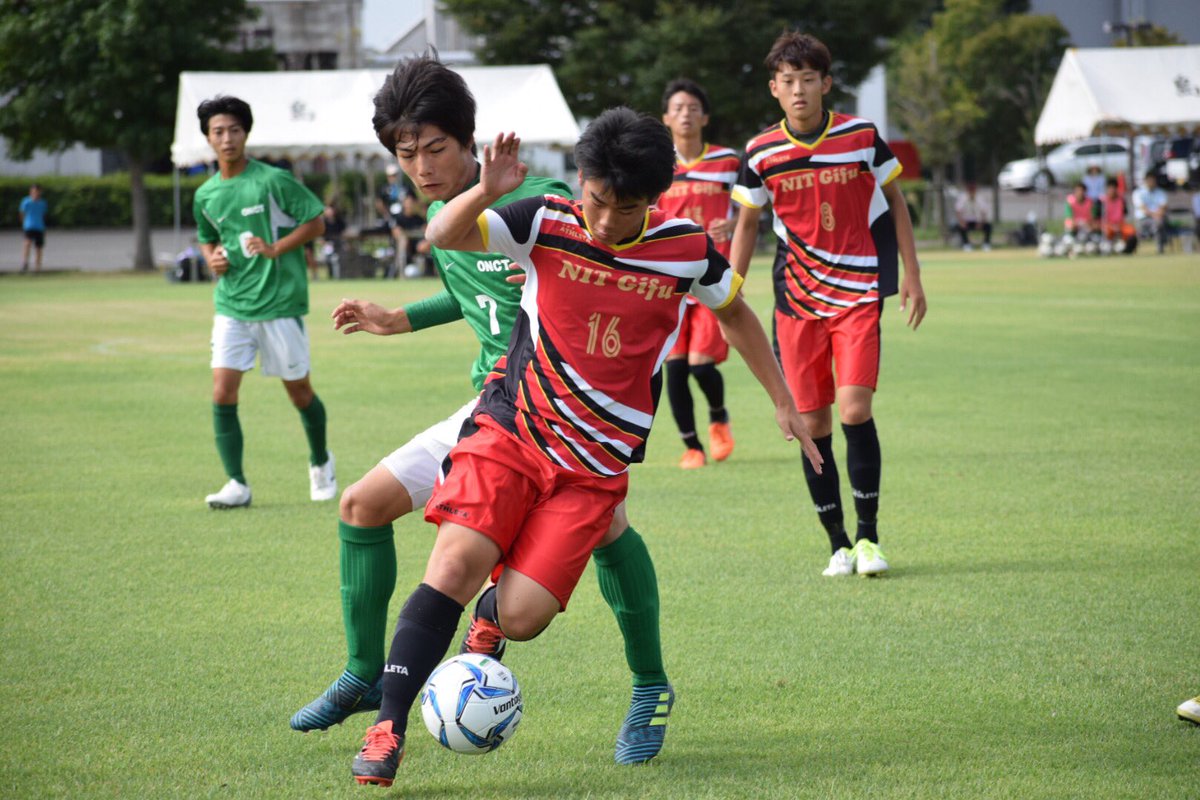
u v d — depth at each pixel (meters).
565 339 7.64
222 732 8.61
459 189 8.57
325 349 34.69
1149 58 63.50
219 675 9.73
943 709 8.90
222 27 75.06
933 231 92.69
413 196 65.75
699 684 9.47
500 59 87.12
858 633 10.64
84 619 11.14
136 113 71.00
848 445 12.67
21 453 19.38
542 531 7.60
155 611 11.38
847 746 8.25
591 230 7.54
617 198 7.20
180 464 18.58
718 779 7.73
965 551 13.31
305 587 12.18
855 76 86.19
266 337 15.80
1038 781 7.62
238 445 15.78
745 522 14.85
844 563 12.55
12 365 30.27
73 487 16.92
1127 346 31.16
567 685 9.51
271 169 16.06
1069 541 13.60
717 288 7.93
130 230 99.69
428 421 22.22
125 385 27.02
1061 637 10.45
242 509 15.67
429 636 7.48
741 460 18.89
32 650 10.30
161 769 7.96
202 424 22.22
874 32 84.25
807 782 7.66
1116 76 62.94
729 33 81.38
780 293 13.23
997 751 8.12
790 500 16.06
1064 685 9.34
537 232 7.65
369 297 49.03
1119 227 67.25
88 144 72.31
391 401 24.58
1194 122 62.44
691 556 13.26
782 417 8.45
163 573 12.66
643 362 7.77
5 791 7.60
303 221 15.86
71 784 7.72
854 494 12.64
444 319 9.47
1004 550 13.31
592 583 12.47
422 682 7.48
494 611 8.48
